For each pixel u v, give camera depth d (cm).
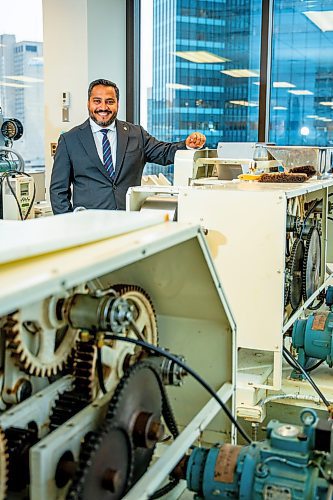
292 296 244
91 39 525
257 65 532
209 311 166
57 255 108
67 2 522
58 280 93
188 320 171
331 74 516
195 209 217
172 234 131
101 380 138
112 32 552
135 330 137
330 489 128
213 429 176
